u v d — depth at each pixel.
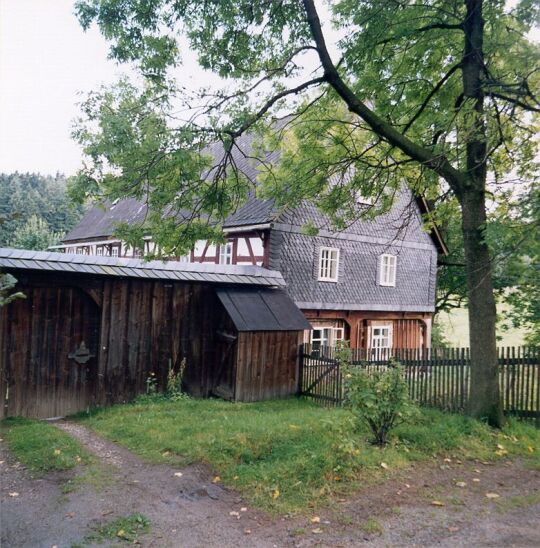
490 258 8.53
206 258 19.64
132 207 28.30
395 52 10.45
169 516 5.25
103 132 8.32
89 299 11.20
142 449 7.44
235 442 7.16
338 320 19.44
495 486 6.09
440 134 10.54
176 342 12.50
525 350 9.63
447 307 26.97
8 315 10.05
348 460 6.41
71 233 34.31
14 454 7.11
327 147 12.11
